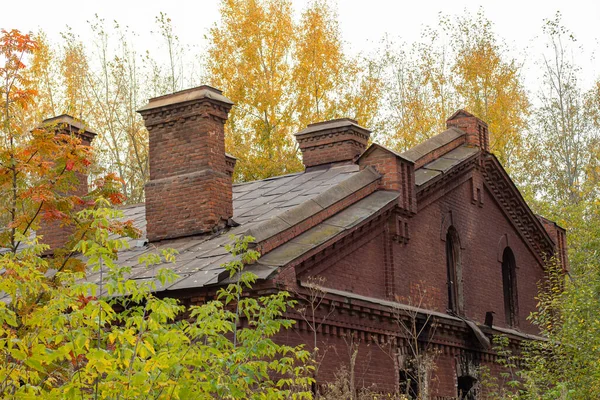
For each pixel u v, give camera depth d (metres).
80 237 13.02
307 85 39.97
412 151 22.09
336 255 17.92
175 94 20.34
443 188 22.58
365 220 18.59
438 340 20.73
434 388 20.27
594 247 23.89
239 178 39.03
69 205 12.79
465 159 23.42
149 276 17.22
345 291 18.03
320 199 18.52
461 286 22.83
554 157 47.78
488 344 21.52
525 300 26.67
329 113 39.97
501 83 43.28
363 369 17.91
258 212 20.56
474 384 21.59
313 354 14.05
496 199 25.56
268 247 16.58
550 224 28.94
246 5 40.53
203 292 15.91
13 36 12.84
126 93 40.94
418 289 20.67
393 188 20.02
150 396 8.54
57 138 12.98
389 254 19.72
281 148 39.66
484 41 43.94
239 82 39.00
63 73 39.97
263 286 15.51
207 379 9.16
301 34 40.66
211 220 19.30
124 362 8.22
